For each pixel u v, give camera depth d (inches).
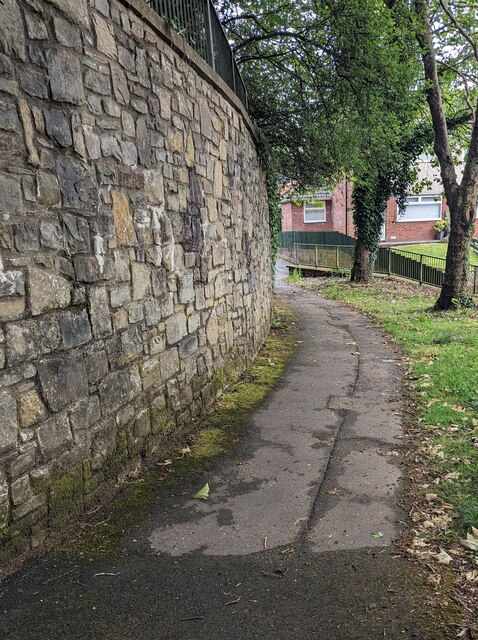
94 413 118.7
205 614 86.0
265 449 159.0
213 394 201.2
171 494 129.1
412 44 401.7
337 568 98.5
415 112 439.8
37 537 100.9
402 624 82.7
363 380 236.8
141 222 140.3
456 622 82.7
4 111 91.0
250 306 272.7
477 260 794.8
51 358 103.3
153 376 148.6
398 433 169.2
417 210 1158.3
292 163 471.8
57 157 105.2
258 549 105.8
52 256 103.5
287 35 371.6
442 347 292.0
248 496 128.9
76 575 95.5
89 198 116.0
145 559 101.7
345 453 154.9
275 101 415.2
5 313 90.9
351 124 410.0
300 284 742.5
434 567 97.6
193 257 179.6
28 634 81.0
